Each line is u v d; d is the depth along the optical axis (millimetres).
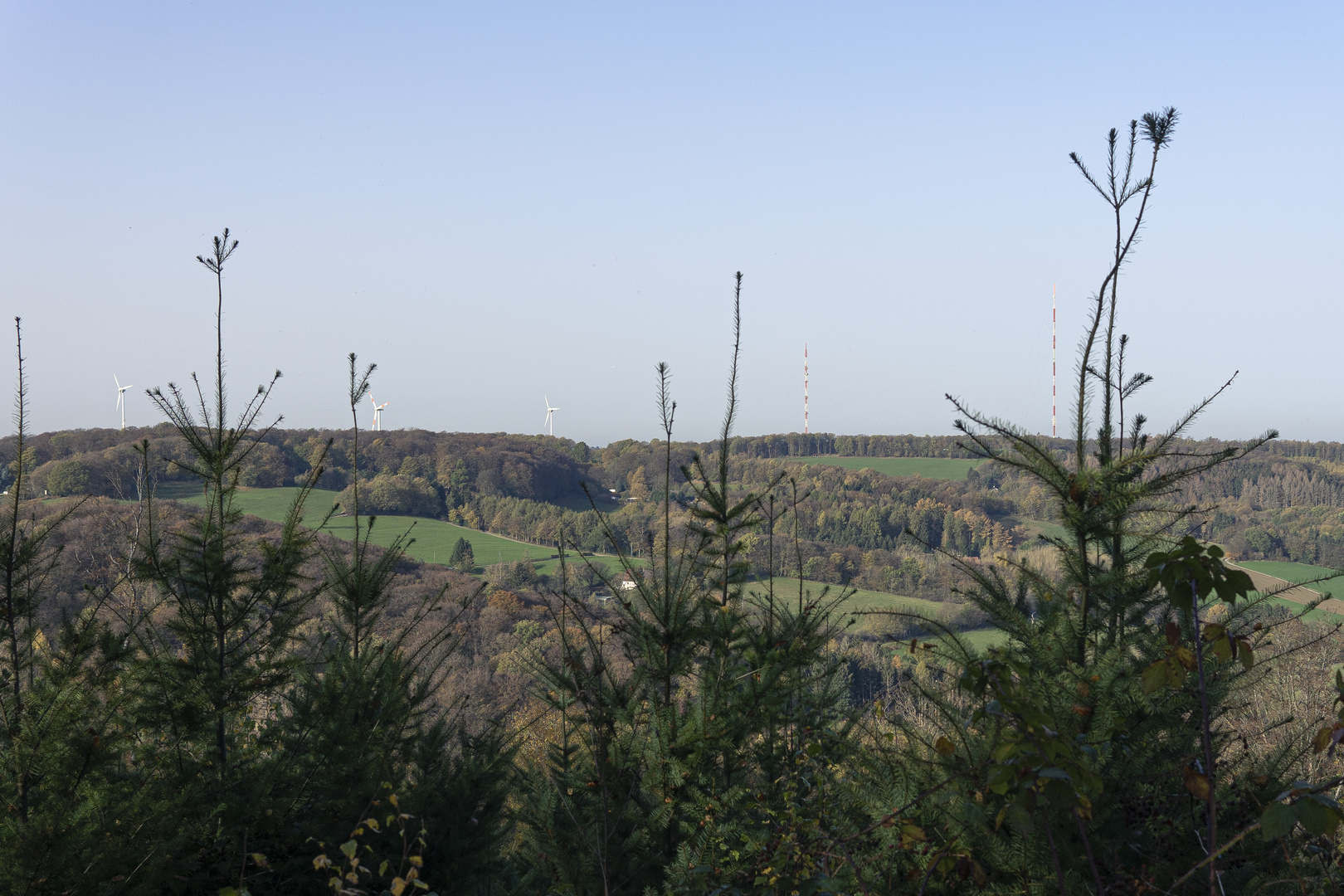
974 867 2684
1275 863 3092
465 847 4586
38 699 3896
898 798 3209
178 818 3982
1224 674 3416
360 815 4422
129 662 4375
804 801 4543
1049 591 3602
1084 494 3592
